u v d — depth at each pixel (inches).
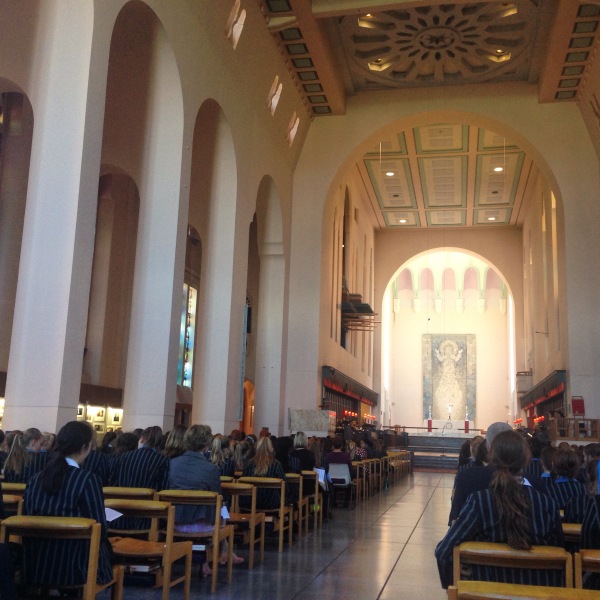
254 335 983.0
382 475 661.3
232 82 556.1
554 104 749.9
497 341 1581.0
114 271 673.6
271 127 681.0
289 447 392.8
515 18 629.0
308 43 621.3
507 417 1539.1
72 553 138.0
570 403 708.0
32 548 138.3
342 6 575.8
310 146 795.4
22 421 308.3
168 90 449.1
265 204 738.8
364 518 430.9
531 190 1052.5
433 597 222.7
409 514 458.0
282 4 561.3
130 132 507.5
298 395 748.0
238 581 233.9
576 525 157.0
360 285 1112.2
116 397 655.1
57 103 335.9
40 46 343.6
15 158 501.4
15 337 316.5
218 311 542.9
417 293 1630.2
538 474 269.3
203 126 565.0
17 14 347.3
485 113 759.7
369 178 1043.3
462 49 692.1
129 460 222.4
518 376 1127.0
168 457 237.3
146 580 219.0
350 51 698.2
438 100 771.4
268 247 744.3
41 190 328.5
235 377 550.6
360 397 1093.8
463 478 159.3
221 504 228.1
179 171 442.9
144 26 431.5
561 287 757.3
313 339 756.6
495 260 1256.2
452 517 161.5
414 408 1585.9
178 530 222.4
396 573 258.2
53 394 307.1
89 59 336.2
